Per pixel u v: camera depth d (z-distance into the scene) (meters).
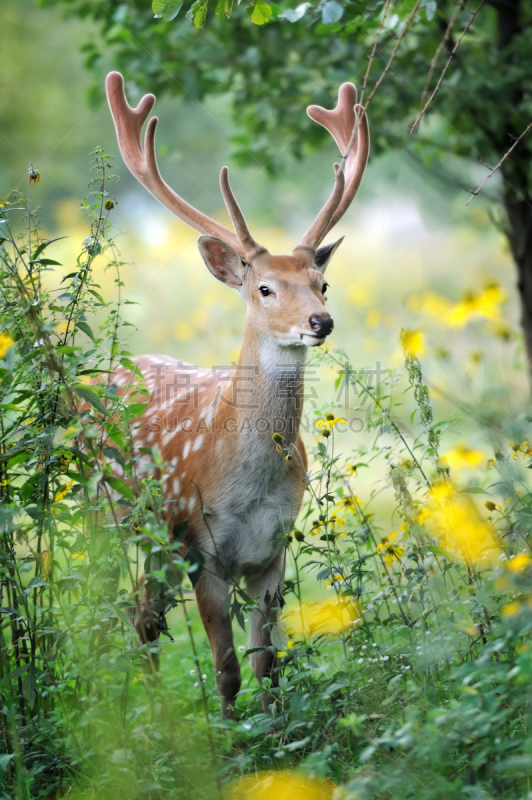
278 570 8.28
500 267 22.23
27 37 35.66
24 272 7.79
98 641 6.27
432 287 22.11
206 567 7.92
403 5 9.29
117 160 30.56
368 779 4.96
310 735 6.15
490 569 6.50
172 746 5.69
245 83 13.28
